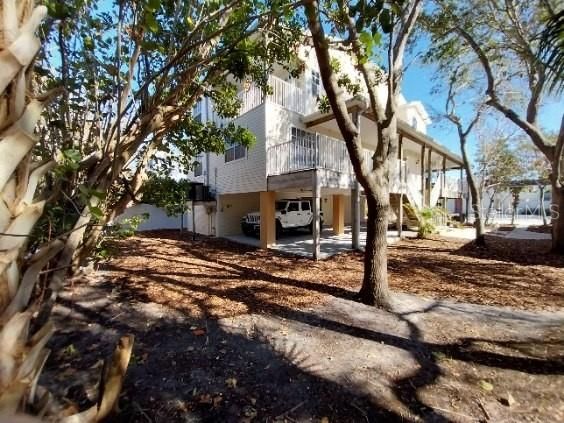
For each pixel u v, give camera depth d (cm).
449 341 355
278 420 231
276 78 1062
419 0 474
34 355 90
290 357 321
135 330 388
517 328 390
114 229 556
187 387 271
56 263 196
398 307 467
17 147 83
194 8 320
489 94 947
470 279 629
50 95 99
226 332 382
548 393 257
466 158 1068
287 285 589
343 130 431
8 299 84
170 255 907
